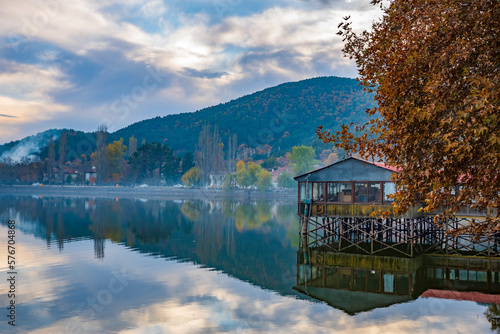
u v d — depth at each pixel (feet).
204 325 58.95
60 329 57.62
